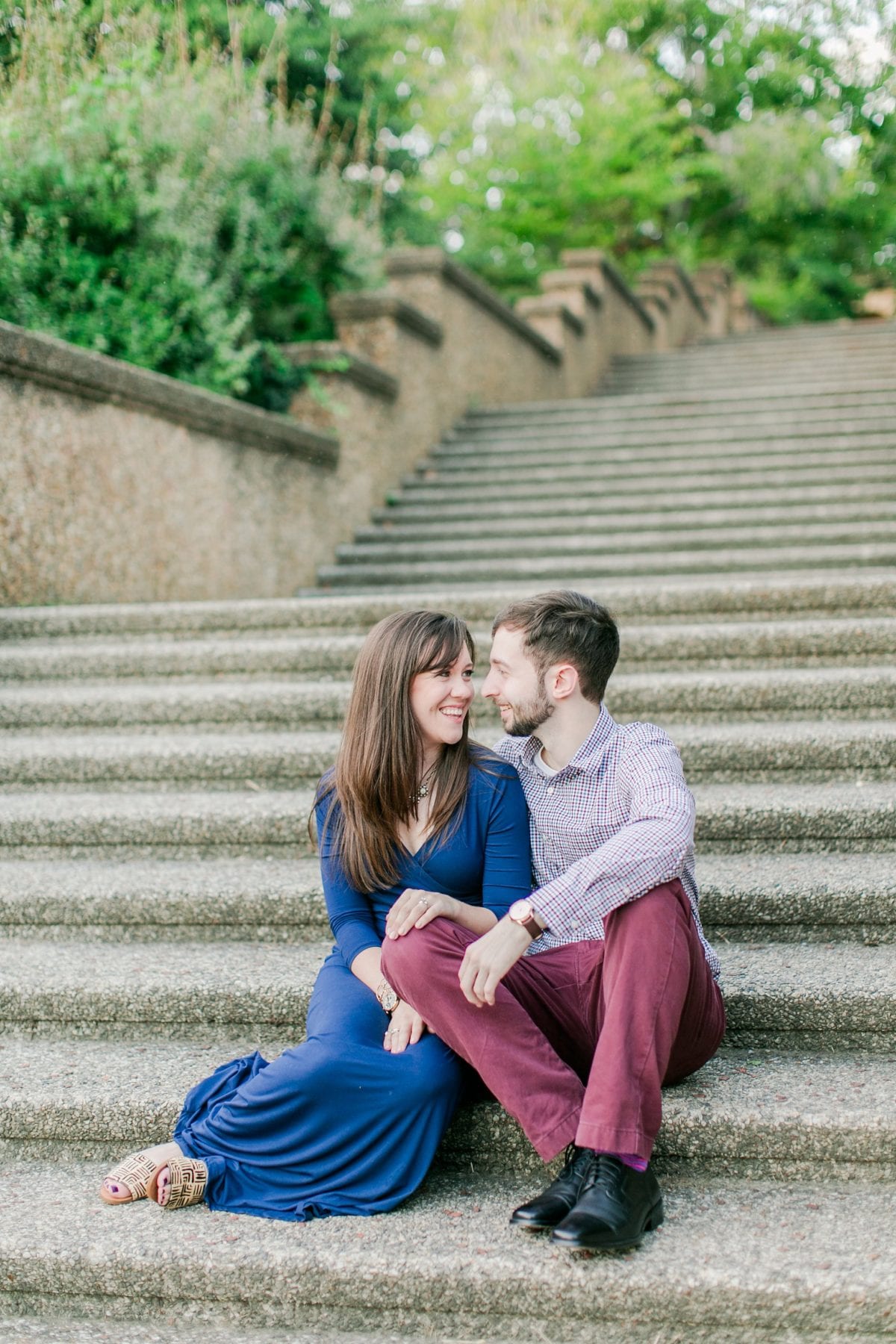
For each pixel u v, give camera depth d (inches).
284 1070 82.0
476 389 371.2
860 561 219.0
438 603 179.9
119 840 126.6
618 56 613.9
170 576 218.1
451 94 534.3
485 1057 80.4
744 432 322.0
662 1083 84.7
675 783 84.7
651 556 234.5
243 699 150.9
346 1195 81.7
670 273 609.0
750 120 625.0
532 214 558.6
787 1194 82.2
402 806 89.4
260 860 125.2
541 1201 76.0
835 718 142.0
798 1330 71.9
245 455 241.3
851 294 917.8
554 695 88.4
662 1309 72.7
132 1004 101.4
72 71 228.7
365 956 88.4
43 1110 90.9
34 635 181.0
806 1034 95.0
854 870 111.2
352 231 301.7
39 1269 78.0
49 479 189.5
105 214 228.2
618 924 80.3
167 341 234.4
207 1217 81.8
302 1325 77.2
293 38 406.0
